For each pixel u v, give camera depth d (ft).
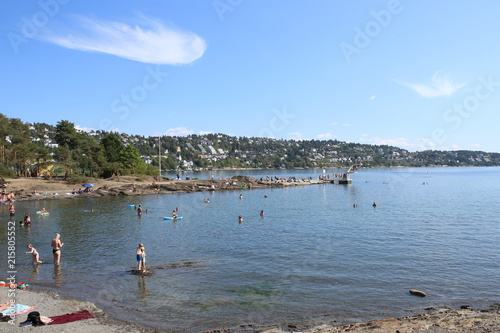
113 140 442.09
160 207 230.68
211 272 90.17
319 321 61.82
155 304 69.62
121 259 102.89
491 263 96.84
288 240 127.44
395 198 284.41
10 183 307.37
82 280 84.28
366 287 79.05
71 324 59.26
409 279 84.43
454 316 59.82
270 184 414.82
